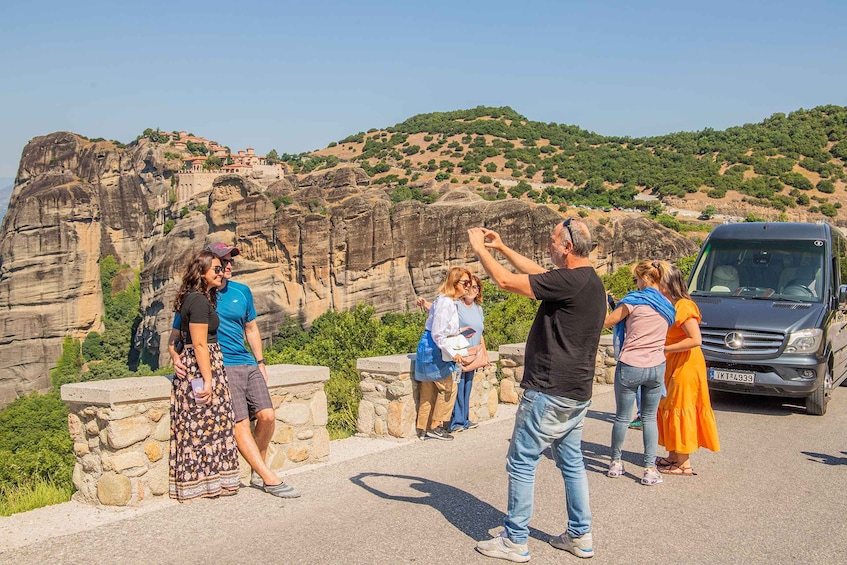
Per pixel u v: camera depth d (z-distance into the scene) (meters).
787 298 11.02
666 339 6.89
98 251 136.50
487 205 96.06
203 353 5.66
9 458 11.20
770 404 11.29
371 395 8.41
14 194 149.88
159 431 5.80
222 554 4.51
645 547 4.83
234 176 101.56
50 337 127.94
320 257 94.50
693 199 130.12
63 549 4.60
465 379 8.54
